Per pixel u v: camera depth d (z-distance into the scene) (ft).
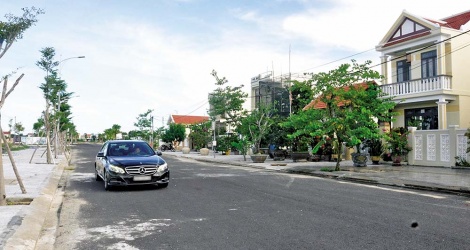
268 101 127.34
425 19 72.74
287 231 21.21
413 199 31.81
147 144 43.83
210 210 27.37
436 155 58.34
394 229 21.43
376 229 21.45
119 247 18.75
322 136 57.31
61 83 84.89
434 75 72.54
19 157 98.94
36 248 19.04
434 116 72.38
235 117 96.12
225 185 41.50
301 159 78.69
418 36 72.13
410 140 62.49
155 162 38.19
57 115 87.15
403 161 65.31
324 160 80.48
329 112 56.44
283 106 116.78
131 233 21.29
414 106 75.97
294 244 18.74
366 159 62.80
